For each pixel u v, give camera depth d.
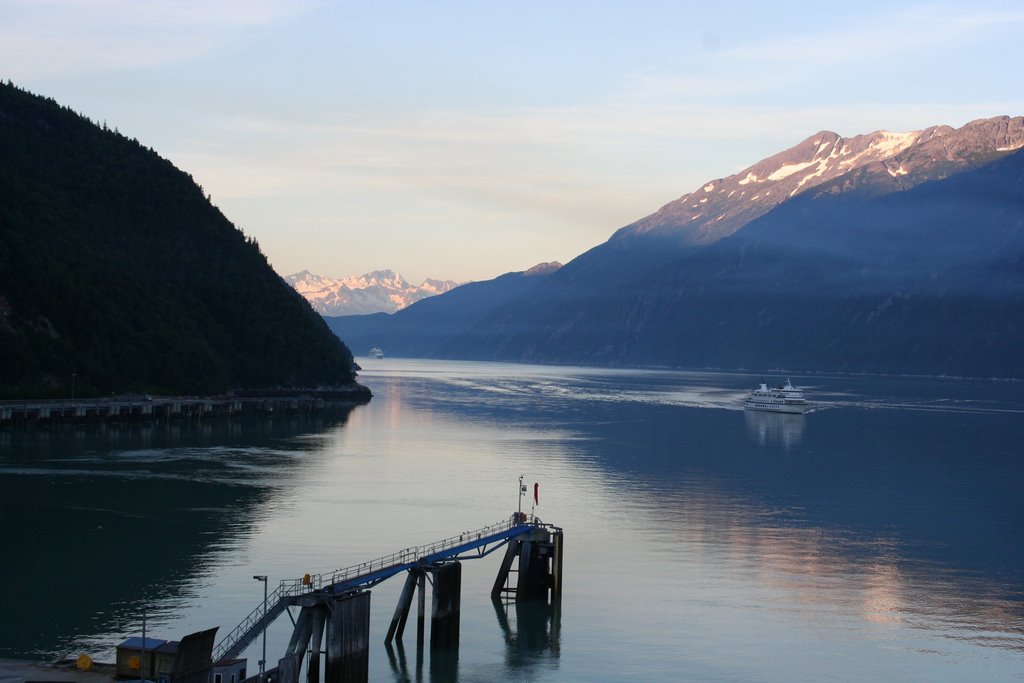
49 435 176.25
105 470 138.75
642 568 95.38
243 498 121.19
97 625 73.94
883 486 146.62
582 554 100.06
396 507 118.88
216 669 56.81
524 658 71.56
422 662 69.69
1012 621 82.94
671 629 78.69
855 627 80.62
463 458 166.75
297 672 59.56
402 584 87.81
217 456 158.62
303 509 115.81
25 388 198.00
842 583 92.75
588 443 195.12
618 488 139.38
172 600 80.06
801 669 71.69
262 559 92.44
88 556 92.19
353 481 137.62
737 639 77.06
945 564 100.19
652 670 70.50
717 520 118.44
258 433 196.12
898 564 99.75
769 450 190.25
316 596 60.31
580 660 71.62
